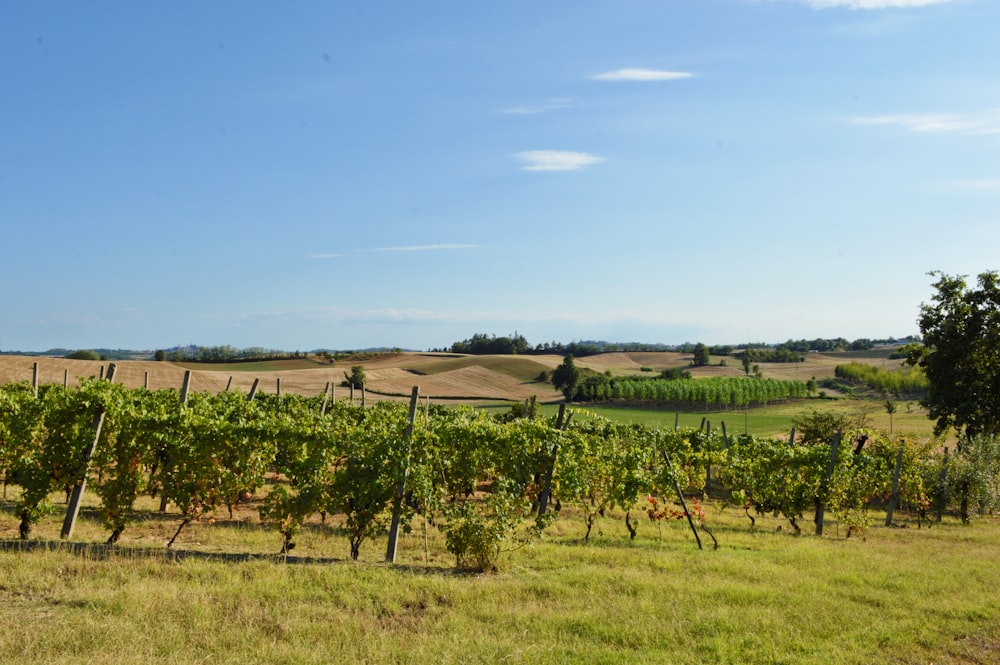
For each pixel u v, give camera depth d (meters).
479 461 18.11
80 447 12.73
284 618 7.96
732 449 25.91
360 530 13.07
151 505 17.66
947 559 14.55
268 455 14.24
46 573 8.87
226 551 12.23
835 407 85.06
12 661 6.11
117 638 6.82
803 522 23.88
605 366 126.88
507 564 11.91
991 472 25.92
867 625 9.03
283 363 94.44
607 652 7.50
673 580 10.98
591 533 17.66
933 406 34.03
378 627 8.02
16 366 58.25
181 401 18.06
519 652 7.27
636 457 17.44
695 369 128.38
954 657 8.13
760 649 7.90
